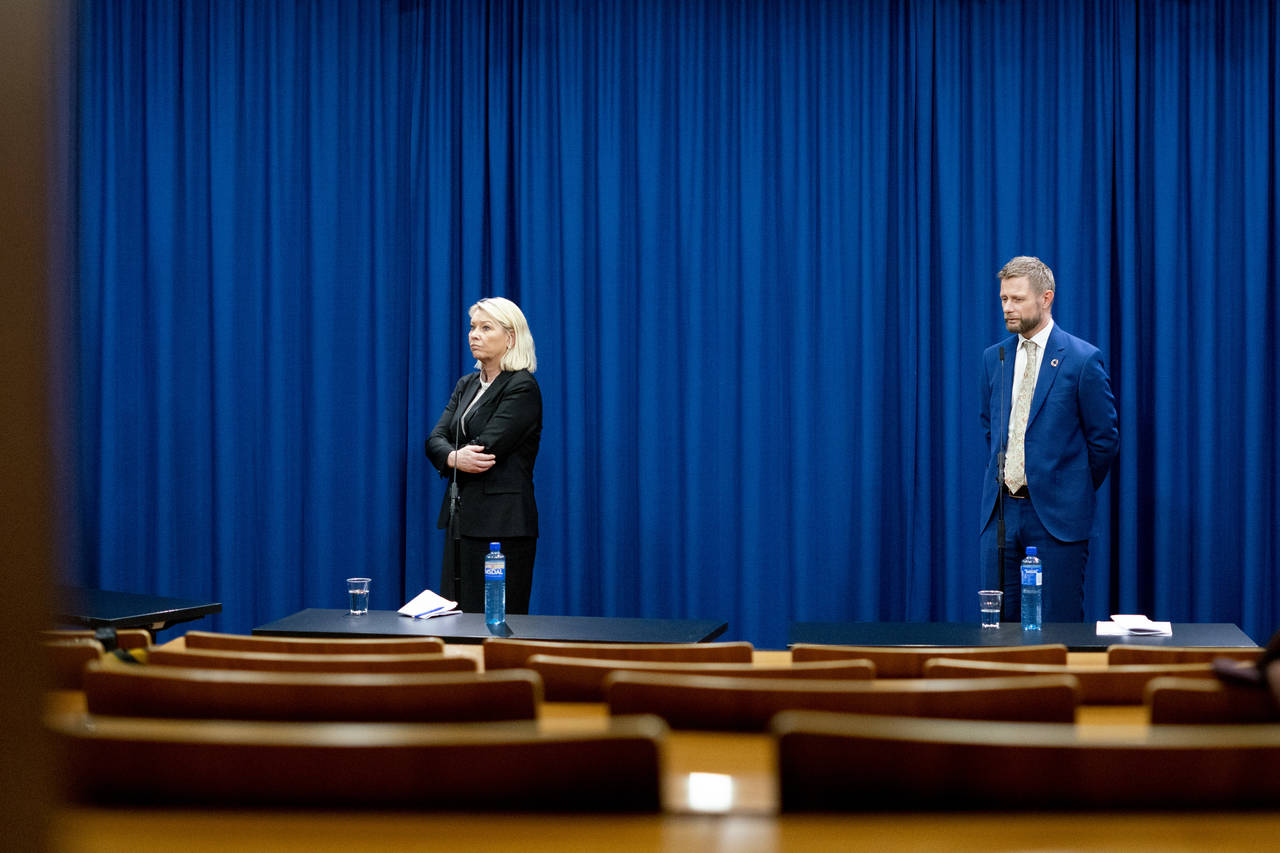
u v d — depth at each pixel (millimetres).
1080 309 5027
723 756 1386
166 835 916
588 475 5250
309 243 5277
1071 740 962
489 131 5211
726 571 5203
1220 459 4996
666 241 5188
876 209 5051
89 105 5207
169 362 5285
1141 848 889
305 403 5332
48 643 394
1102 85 4977
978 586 5051
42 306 387
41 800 398
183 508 5344
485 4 5188
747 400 5129
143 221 5305
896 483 5148
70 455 397
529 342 4230
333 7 5238
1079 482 3914
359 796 971
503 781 960
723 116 5141
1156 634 2984
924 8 5047
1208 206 4945
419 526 5234
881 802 965
